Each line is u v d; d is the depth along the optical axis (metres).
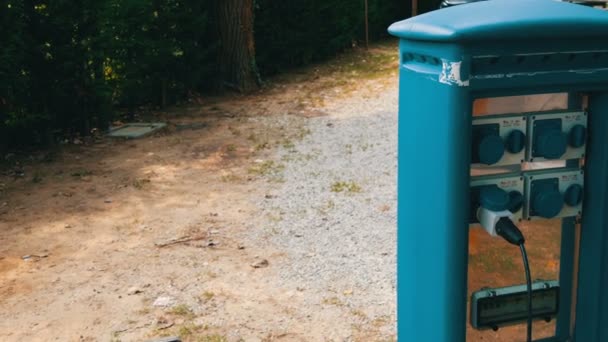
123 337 3.94
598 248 2.43
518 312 2.53
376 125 9.20
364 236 5.37
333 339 3.83
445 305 2.31
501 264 2.48
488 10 2.21
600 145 2.37
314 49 15.15
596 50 2.21
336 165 7.38
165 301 4.36
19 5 7.46
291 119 9.79
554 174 2.39
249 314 4.16
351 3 16.86
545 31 2.10
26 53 7.88
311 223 5.68
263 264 4.88
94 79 8.74
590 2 7.03
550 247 2.53
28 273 4.88
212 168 7.40
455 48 2.10
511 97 2.34
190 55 11.09
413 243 2.49
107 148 8.32
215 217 5.90
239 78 12.05
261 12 13.39
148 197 6.47
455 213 2.22
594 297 2.47
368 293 4.39
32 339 3.97
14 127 7.95
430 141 2.29
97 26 8.52
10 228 5.74
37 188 6.80
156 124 9.45
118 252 5.20
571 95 2.42
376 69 14.12
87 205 6.27
